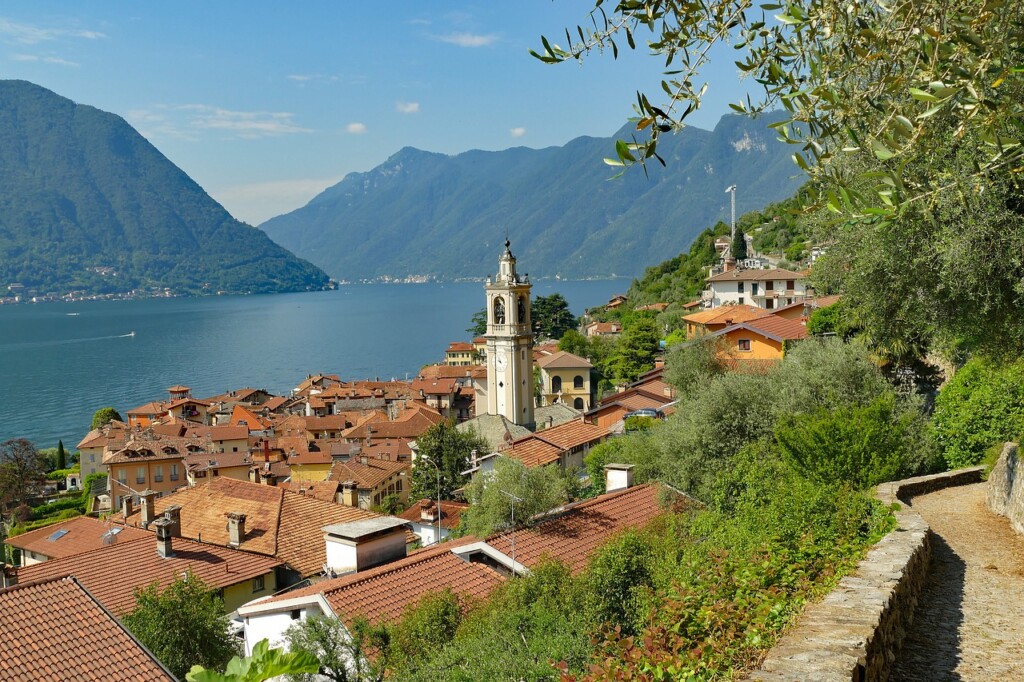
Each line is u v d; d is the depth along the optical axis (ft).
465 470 243.81
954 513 71.67
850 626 31.53
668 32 26.32
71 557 118.83
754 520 65.98
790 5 25.14
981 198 51.21
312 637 68.49
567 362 383.04
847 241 68.69
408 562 87.04
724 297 375.86
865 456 77.87
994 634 40.04
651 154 25.71
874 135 23.44
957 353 101.45
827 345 110.42
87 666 64.23
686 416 112.78
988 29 23.24
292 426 448.65
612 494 106.11
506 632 61.98
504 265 276.41
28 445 392.88
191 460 347.77
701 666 32.22
